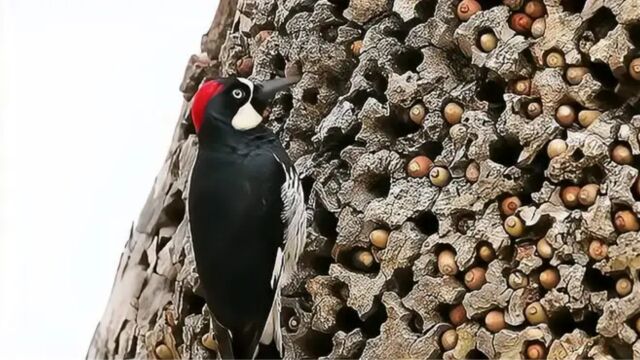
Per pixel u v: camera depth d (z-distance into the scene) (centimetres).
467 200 377
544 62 371
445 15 390
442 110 391
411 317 391
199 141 395
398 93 395
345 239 402
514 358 364
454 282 381
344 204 404
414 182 393
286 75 433
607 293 352
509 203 371
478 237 373
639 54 358
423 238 389
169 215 482
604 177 355
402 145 397
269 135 397
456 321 383
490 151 377
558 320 365
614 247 346
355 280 399
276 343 391
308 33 425
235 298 380
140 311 482
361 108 413
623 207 349
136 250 491
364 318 399
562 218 357
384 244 397
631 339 343
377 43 405
